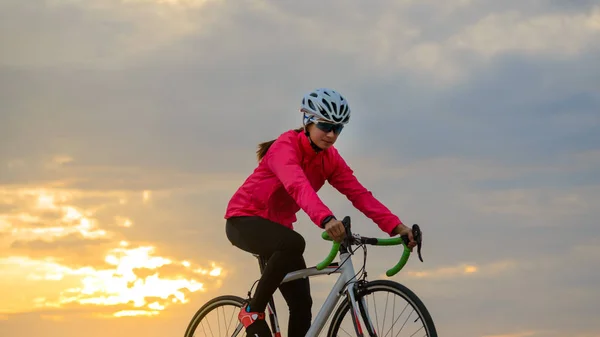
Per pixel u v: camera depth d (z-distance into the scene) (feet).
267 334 13.29
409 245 12.33
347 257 12.59
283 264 12.98
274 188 13.26
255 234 13.20
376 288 12.23
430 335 11.45
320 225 12.02
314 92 12.90
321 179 13.55
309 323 13.73
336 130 12.80
